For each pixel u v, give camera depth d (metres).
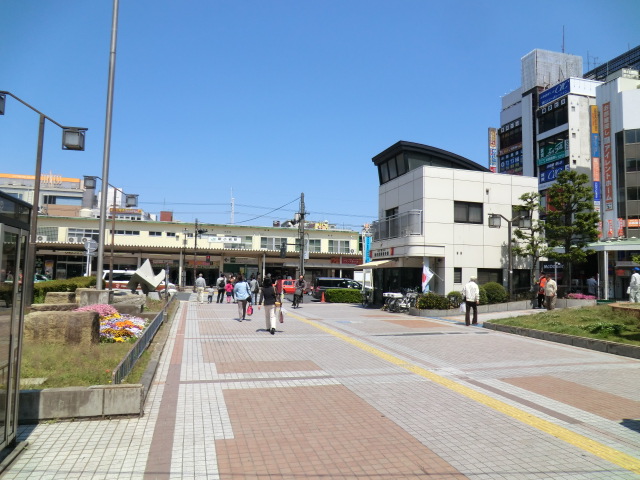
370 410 6.20
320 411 6.13
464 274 22.94
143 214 62.81
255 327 15.05
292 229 56.41
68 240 49.44
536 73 53.28
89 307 12.16
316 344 11.65
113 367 7.29
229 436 5.18
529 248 23.22
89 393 5.70
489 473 4.30
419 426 5.57
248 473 4.25
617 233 36.38
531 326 13.68
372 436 5.23
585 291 32.94
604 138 38.16
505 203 24.06
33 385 6.02
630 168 35.97
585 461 4.59
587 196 24.52
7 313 4.50
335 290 29.55
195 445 4.91
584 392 7.22
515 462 4.55
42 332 9.00
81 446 4.84
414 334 13.58
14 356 4.71
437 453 4.76
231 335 13.12
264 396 6.83
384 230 25.92
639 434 5.36
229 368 8.75
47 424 5.50
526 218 21.83
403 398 6.80
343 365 9.12
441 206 22.88
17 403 4.77
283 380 7.85
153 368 8.11
